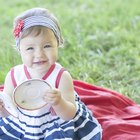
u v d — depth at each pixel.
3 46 4.37
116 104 3.03
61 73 2.36
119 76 3.82
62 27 4.91
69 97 2.36
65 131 2.39
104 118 2.80
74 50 4.38
